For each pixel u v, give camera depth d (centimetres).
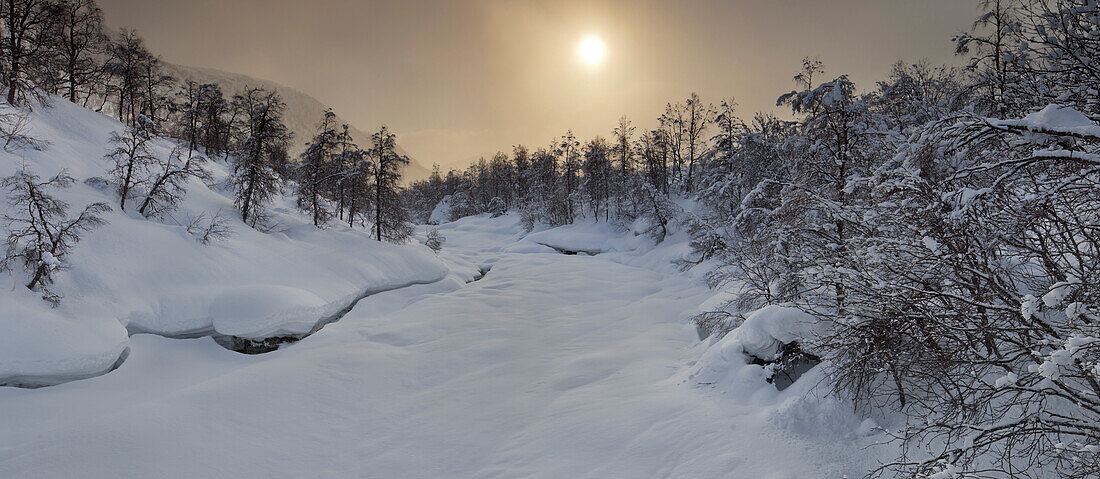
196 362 1753
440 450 1071
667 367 1391
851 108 1401
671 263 3925
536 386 1397
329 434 1191
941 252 682
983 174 611
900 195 818
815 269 952
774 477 727
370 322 2341
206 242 2358
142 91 4825
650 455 876
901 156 706
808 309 974
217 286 2116
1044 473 585
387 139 3725
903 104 2439
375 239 3612
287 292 2100
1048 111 461
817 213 1163
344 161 3731
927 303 713
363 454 1091
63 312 1565
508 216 8356
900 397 795
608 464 878
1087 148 478
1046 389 534
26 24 3238
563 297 2997
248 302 1958
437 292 3189
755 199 1702
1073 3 800
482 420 1200
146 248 2088
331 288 2520
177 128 5269
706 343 1560
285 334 2002
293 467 1041
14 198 1739
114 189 2445
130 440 1094
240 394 1367
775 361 1035
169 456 1053
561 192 6994
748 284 1588
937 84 2583
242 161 3133
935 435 690
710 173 4306
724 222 3194
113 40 4572
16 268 1600
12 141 2333
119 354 1575
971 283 684
